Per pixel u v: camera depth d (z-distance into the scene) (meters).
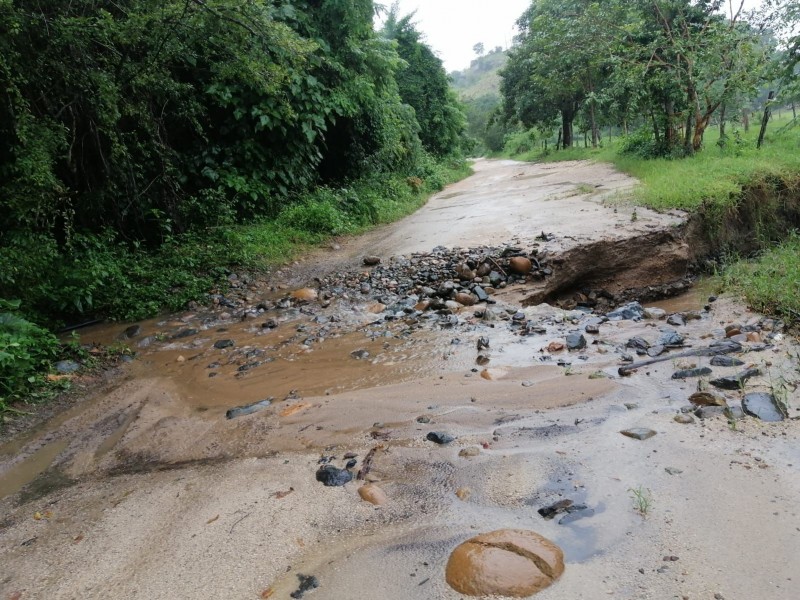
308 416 3.64
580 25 16.92
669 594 1.79
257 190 10.91
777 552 1.94
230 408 4.02
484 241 8.77
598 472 2.55
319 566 2.11
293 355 5.11
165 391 4.50
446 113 31.92
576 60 18.28
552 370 4.00
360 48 13.72
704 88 14.74
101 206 8.28
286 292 7.55
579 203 11.20
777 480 2.35
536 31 24.67
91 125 7.84
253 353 5.27
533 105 35.25
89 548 2.43
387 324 5.79
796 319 4.50
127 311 6.77
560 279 7.18
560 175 18.61
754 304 5.15
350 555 2.16
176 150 10.44
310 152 12.52
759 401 3.01
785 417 2.86
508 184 18.58
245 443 3.36
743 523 2.11
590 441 2.85
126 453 3.46
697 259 8.87
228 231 9.11
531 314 5.68
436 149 31.03
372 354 4.89
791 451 2.56
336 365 4.71
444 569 2.01
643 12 15.99
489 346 4.73
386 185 15.26
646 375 3.67
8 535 2.64
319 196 12.28
